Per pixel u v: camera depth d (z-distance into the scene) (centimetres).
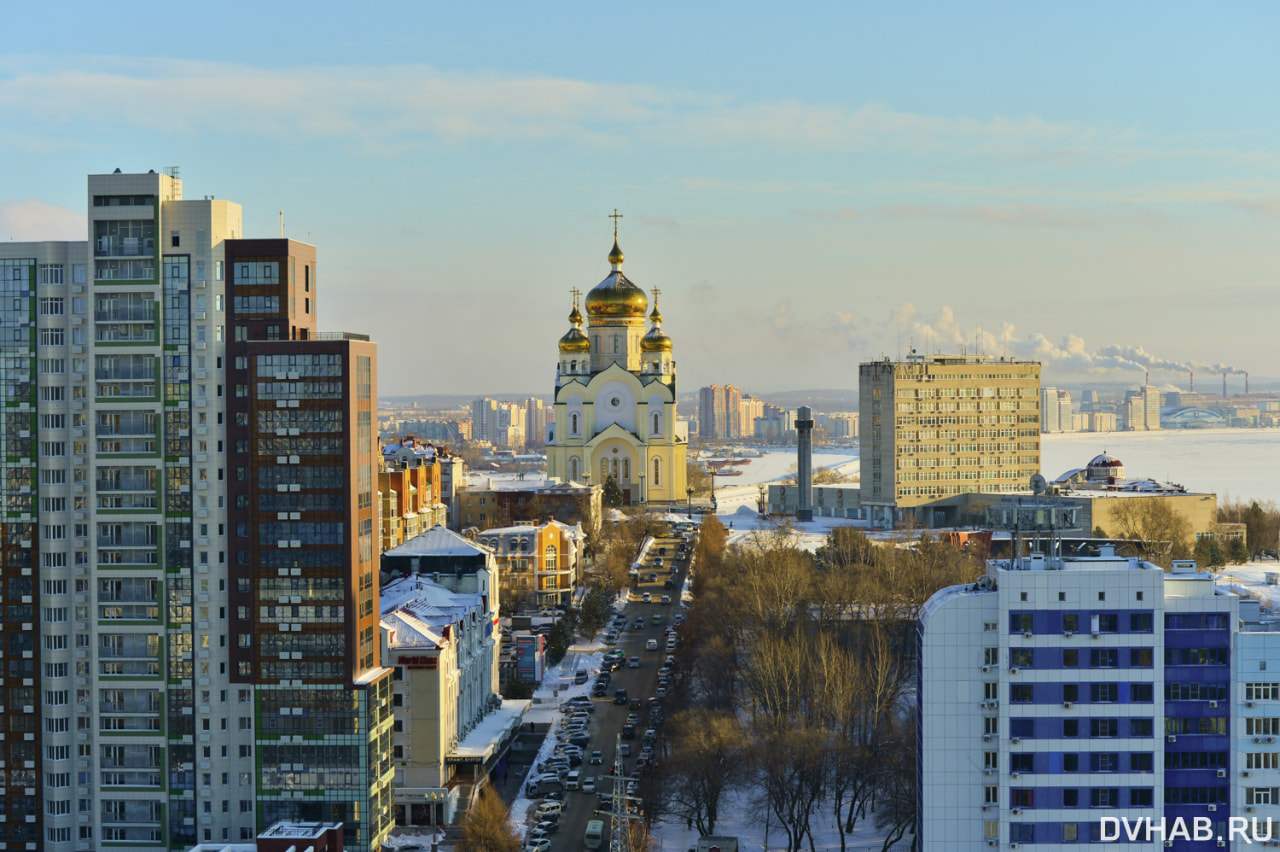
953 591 17475
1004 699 16712
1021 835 16712
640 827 19538
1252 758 16575
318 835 18938
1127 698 16650
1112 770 16675
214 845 19538
